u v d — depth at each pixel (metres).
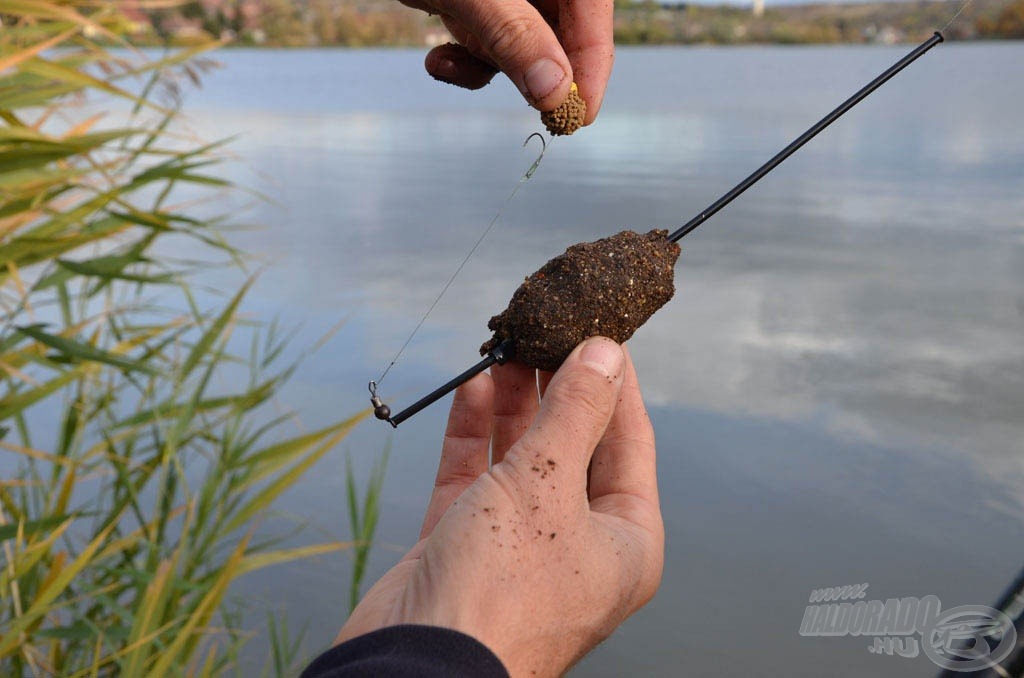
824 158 10.20
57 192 1.80
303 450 2.16
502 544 0.77
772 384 4.05
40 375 3.32
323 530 3.01
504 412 1.15
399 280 5.27
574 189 8.30
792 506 3.12
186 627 1.66
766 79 27.59
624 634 2.57
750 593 2.69
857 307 5.04
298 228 6.56
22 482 1.94
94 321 2.24
